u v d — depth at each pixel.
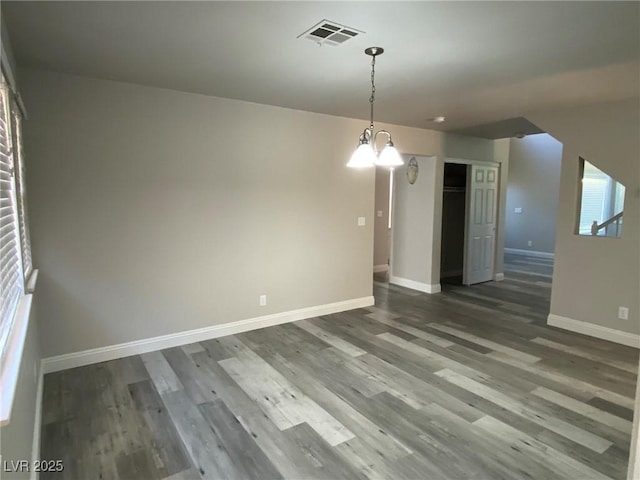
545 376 3.27
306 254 4.71
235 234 4.16
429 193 5.93
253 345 3.92
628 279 3.93
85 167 3.34
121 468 2.17
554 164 9.38
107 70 3.10
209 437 2.44
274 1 1.97
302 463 2.21
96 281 3.46
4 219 1.89
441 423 2.60
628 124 3.84
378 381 3.17
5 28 2.22
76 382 3.12
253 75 3.18
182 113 3.74
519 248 10.19
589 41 2.44
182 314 3.92
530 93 3.64
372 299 5.38
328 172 4.79
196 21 2.21
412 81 3.28
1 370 1.60
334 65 2.92
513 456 2.27
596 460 2.24
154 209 3.68
